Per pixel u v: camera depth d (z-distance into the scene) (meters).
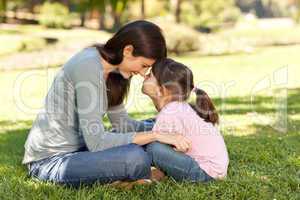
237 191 4.39
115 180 4.48
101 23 39.75
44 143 4.60
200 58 20.31
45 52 21.23
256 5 87.44
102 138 4.42
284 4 87.88
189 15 43.62
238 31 39.31
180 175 4.61
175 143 4.54
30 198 4.32
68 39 25.44
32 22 39.47
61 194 4.34
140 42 4.36
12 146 6.80
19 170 5.19
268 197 4.37
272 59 19.34
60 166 4.49
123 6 21.31
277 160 5.52
